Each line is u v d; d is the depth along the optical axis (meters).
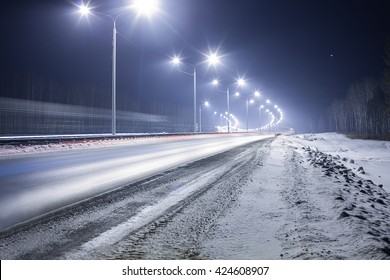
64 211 6.87
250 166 14.02
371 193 10.48
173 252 4.84
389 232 5.52
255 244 5.12
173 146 27.31
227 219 6.36
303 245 4.92
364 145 49.53
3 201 7.62
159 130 90.50
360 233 5.15
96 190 8.98
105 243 5.15
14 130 48.56
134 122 76.88
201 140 40.59
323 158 18.95
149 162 15.40
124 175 11.52
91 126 63.00
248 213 6.75
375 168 23.36
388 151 41.47
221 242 5.20
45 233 5.57
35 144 20.97
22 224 6.01
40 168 12.87
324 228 5.64
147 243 5.16
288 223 6.04
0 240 5.25
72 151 20.73
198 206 7.33
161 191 8.89
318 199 7.79
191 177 11.15
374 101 89.50
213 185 9.73
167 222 6.18
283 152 21.62
